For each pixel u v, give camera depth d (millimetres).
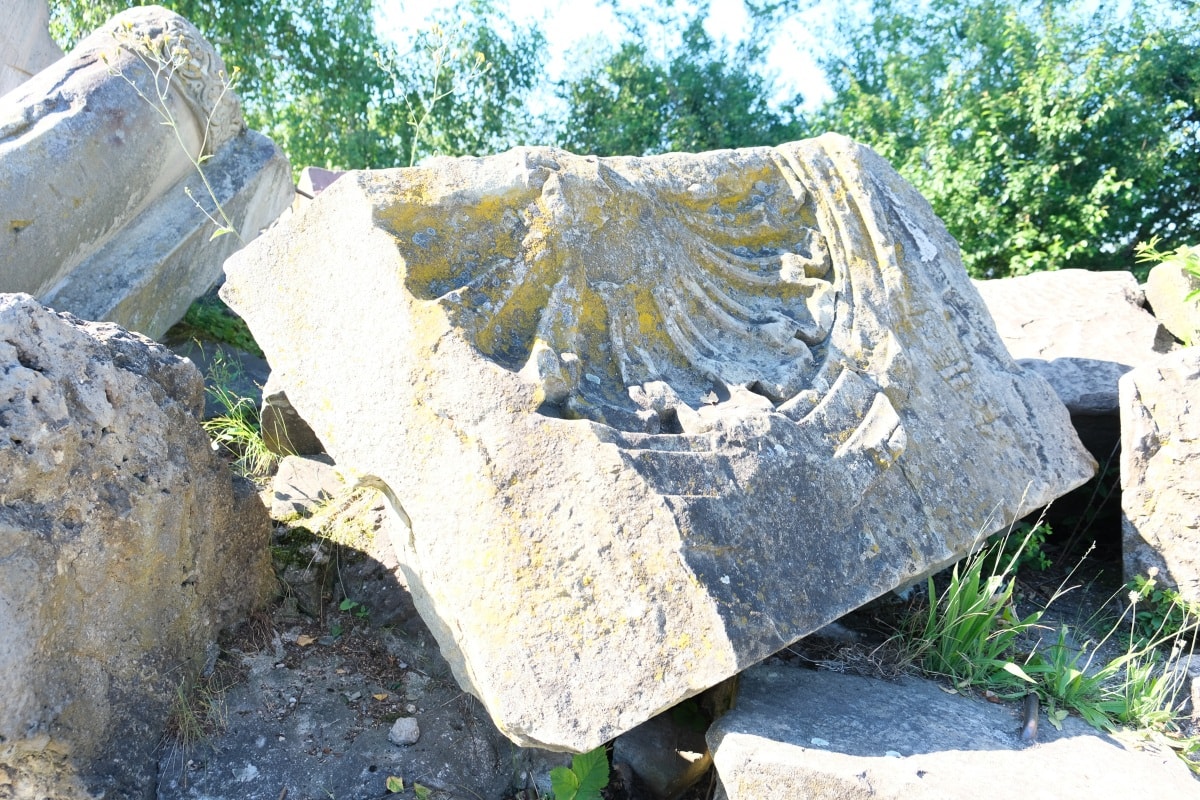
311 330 2352
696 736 2426
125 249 3785
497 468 2035
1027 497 2838
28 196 3285
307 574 2791
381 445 2205
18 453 1881
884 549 2373
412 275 2166
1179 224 9305
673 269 2592
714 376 2471
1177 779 2205
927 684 2533
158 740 2244
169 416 2346
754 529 2115
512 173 2381
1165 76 8844
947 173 9023
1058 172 8922
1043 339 4105
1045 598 3293
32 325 2012
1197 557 2945
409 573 2520
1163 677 2520
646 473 2021
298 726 2383
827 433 2441
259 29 10547
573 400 2133
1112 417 3664
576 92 12312
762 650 1962
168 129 3799
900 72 10633
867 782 1931
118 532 2127
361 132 10758
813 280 2838
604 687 1933
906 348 2842
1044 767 2117
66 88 3506
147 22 3840
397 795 2244
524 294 2275
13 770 1957
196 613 2434
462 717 2463
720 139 11797
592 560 1980
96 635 2104
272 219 4641
